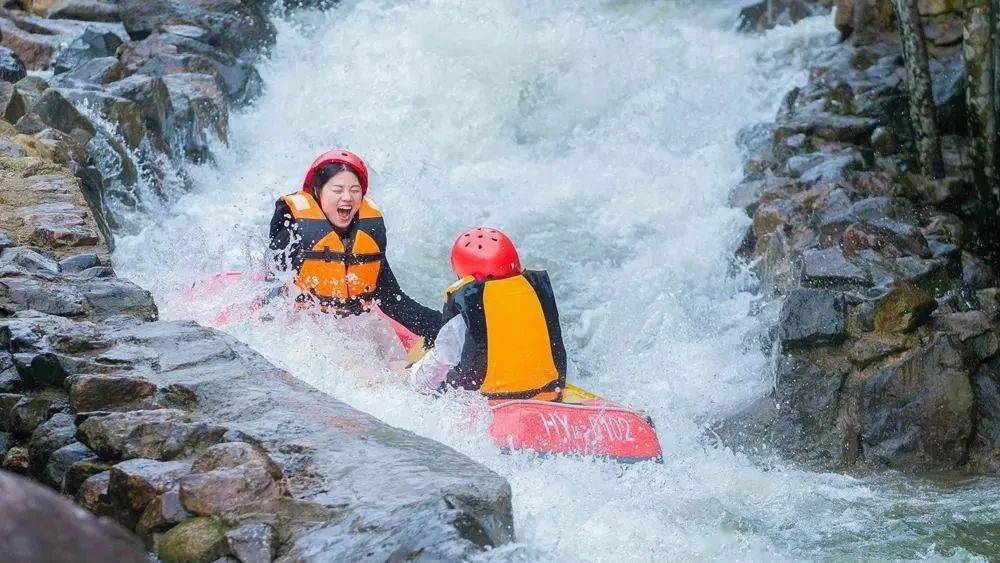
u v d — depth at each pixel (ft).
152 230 51.13
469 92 68.64
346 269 35.24
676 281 50.42
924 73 49.83
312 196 35.73
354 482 19.01
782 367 36.68
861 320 36.68
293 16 81.46
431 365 31.07
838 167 51.70
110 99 54.70
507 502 18.67
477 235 31.99
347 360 31.58
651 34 75.10
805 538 26.45
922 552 25.75
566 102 68.64
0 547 7.80
